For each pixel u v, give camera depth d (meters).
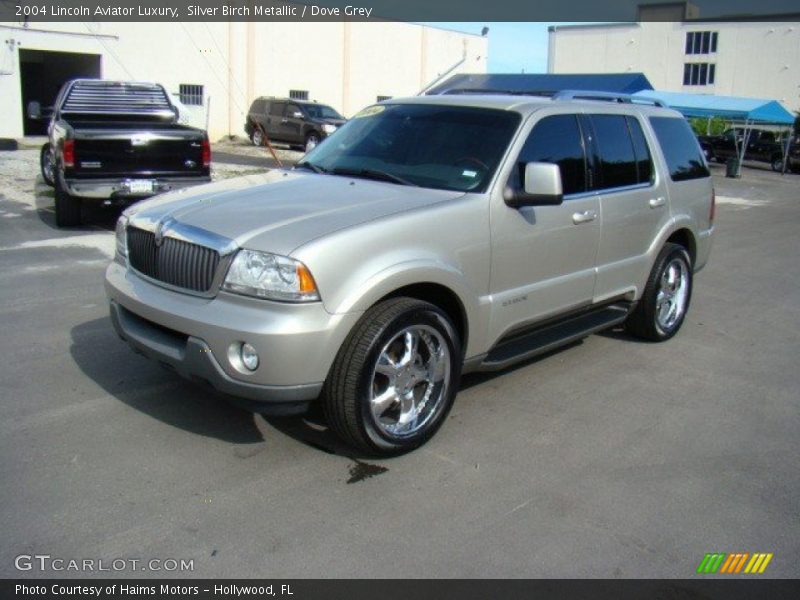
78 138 9.52
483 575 3.17
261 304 3.65
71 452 4.04
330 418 3.92
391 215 4.04
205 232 3.87
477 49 39.47
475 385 5.33
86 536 3.31
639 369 5.84
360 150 5.17
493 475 4.02
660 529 3.58
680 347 6.49
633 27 70.50
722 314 7.77
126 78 25.12
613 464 4.22
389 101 5.64
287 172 5.15
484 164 4.65
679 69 69.06
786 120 32.00
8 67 22.19
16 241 9.45
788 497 3.95
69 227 10.39
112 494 3.65
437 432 4.49
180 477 3.83
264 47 29.80
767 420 4.97
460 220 4.29
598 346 6.40
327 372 3.77
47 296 7.01
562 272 5.10
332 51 32.56
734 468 4.25
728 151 36.53
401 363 4.07
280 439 4.29
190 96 27.44
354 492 3.77
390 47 35.16
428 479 3.94
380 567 3.19
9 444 4.10
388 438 4.02
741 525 3.65
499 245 4.52
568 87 26.97
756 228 14.93
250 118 27.80
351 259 3.77
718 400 5.29
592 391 5.33
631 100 6.39
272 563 3.19
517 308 4.75
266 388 3.66
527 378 5.52
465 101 5.22
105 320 6.32
